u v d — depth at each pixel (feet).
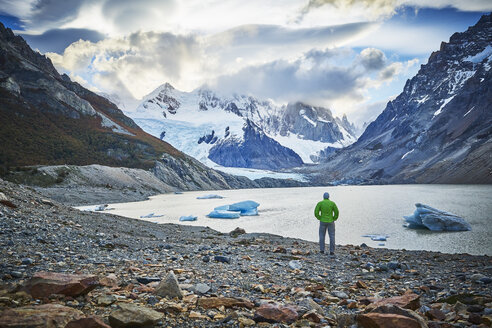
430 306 21.38
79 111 637.71
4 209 46.88
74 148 498.69
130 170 489.67
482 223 139.44
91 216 73.77
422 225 134.72
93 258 31.50
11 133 446.60
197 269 31.78
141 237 61.21
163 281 20.94
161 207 251.19
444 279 33.83
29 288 17.66
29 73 617.21
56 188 302.25
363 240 102.22
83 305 17.25
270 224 144.46
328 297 23.62
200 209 230.89
